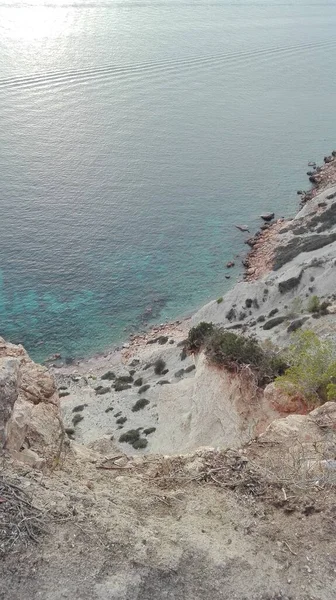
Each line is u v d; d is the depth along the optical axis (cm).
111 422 4066
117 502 974
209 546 887
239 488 1047
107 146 9669
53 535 839
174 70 13838
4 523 834
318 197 7756
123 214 7762
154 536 888
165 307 6062
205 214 7912
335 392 2166
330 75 14688
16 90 11350
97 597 766
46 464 1077
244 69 14625
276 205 8194
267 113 11819
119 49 14788
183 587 813
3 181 8150
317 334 3894
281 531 940
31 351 5428
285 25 19462
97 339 5603
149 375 4759
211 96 12612
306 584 844
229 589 823
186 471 1110
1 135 9519
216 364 3070
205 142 10244
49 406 1264
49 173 8512
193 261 6844
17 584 762
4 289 6184
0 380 1027
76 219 7512
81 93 11794
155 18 18812
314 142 10469
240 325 5106
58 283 6362
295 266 5712
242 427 2666
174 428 3394
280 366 2845
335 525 948
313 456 1222
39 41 14775
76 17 18100
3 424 1005
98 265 6700
